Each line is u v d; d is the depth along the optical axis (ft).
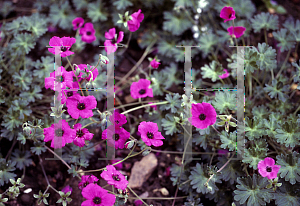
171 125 2.04
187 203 1.96
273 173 1.81
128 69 2.49
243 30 2.14
